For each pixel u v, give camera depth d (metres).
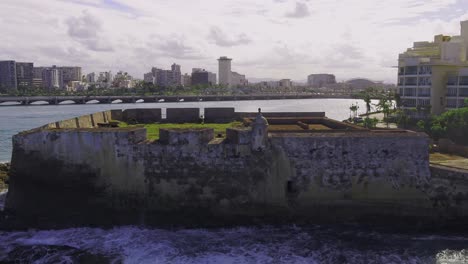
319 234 21.53
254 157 22.25
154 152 22.31
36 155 22.78
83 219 22.70
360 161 22.34
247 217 22.38
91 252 19.47
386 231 22.16
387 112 79.88
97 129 22.70
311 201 22.39
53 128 23.84
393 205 22.45
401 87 85.06
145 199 22.45
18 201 23.00
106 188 22.53
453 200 22.27
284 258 18.81
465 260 18.80
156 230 22.19
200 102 194.75
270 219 22.39
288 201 22.39
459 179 22.12
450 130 52.09
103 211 22.59
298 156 22.31
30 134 22.75
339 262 18.53
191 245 20.14
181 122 38.12
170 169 22.33
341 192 22.39
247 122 30.95
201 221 22.34
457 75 74.50
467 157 43.72
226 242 20.53
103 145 22.42
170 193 22.39
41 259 18.89
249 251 19.47
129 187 22.45
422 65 79.06
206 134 22.45
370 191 22.39
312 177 22.33
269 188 22.34
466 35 85.19
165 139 22.45
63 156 22.62
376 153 22.34
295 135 22.41
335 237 21.19
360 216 22.45
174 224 22.41
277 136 22.34
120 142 22.33
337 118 105.12
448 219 22.36
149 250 19.58
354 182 22.38
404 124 70.06
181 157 22.30
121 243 20.42
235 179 22.31
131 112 38.34
